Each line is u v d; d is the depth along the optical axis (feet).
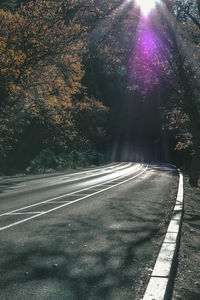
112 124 273.13
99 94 243.60
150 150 266.57
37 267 15.20
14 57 72.28
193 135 52.75
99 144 257.14
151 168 129.29
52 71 90.38
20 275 14.15
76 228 23.44
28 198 39.91
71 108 127.65
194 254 18.76
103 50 42.19
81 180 69.72
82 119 156.56
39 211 30.32
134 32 40.42
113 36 41.45
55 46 77.61
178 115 52.80
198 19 39.34
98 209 31.86
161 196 43.91
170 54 39.93
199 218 30.53
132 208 33.01
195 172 65.82
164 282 12.52
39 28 77.10
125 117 271.49
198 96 40.98
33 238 20.42
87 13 63.77
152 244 19.77
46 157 110.52
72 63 92.53
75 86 103.14
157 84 41.60
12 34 76.95
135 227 24.34
